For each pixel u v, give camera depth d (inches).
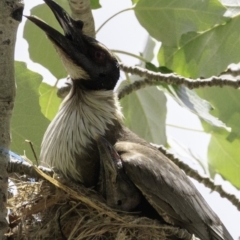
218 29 473.7
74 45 406.6
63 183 371.9
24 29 468.4
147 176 377.4
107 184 375.9
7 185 339.0
